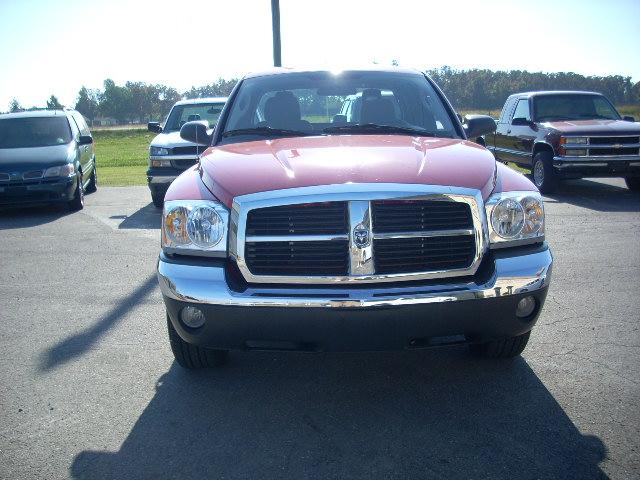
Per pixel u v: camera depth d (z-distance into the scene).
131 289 5.61
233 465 2.72
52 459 2.80
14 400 3.41
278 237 2.92
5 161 9.98
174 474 2.66
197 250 3.06
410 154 3.35
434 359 3.82
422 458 2.73
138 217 9.79
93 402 3.37
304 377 3.63
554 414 3.11
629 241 7.09
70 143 10.88
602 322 4.43
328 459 2.75
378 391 3.42
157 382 3.61
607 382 3.45
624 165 10.44
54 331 4.53
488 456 2.73
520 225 3.10
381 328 2.87
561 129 10.71
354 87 4.53
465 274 2.99
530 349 3.95
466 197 2.96
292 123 4.29
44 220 9.76
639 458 2.69
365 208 2.88
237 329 2.95
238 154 3.55
